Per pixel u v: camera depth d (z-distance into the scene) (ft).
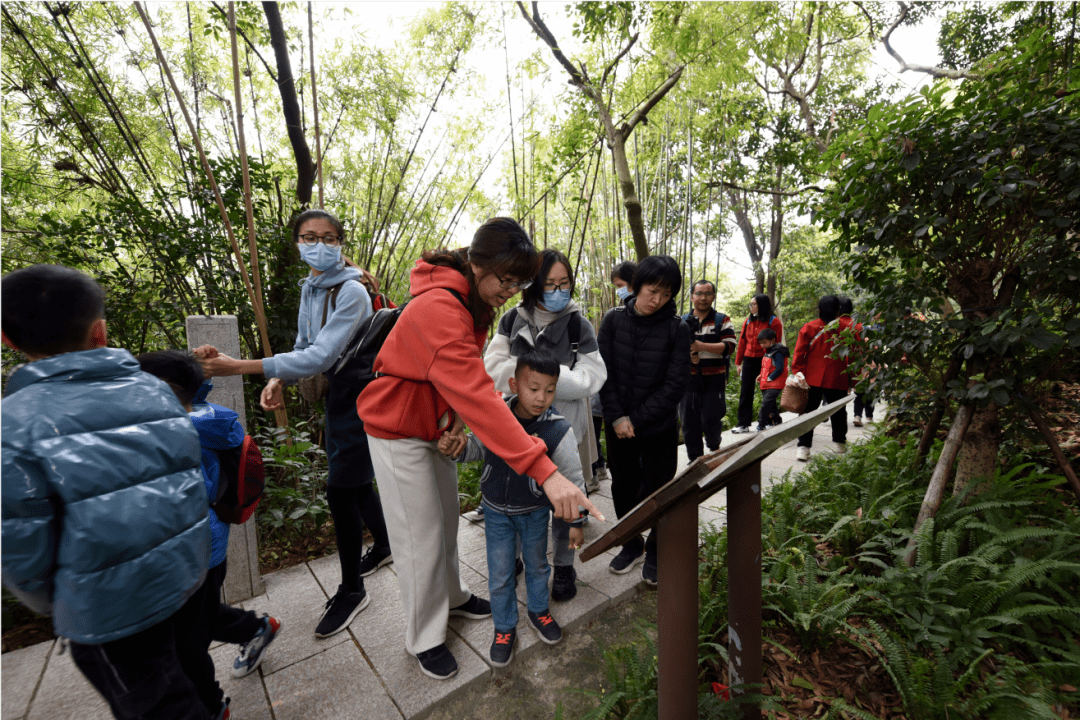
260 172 11.00
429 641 5.83
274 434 10.25
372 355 6.45
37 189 12.42
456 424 5.66
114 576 2.93
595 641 6.64
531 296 7.55
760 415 16.96
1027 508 8.14
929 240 8.01
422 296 5.12
